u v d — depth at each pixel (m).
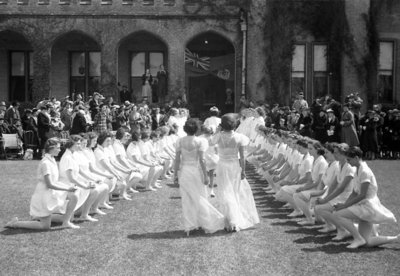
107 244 9.38
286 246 9.24
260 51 30.66
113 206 13.10
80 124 22.86
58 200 10.47
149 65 33.00
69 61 32.88
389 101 31.86
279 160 14.42
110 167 13.30
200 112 32.91
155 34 30.72
